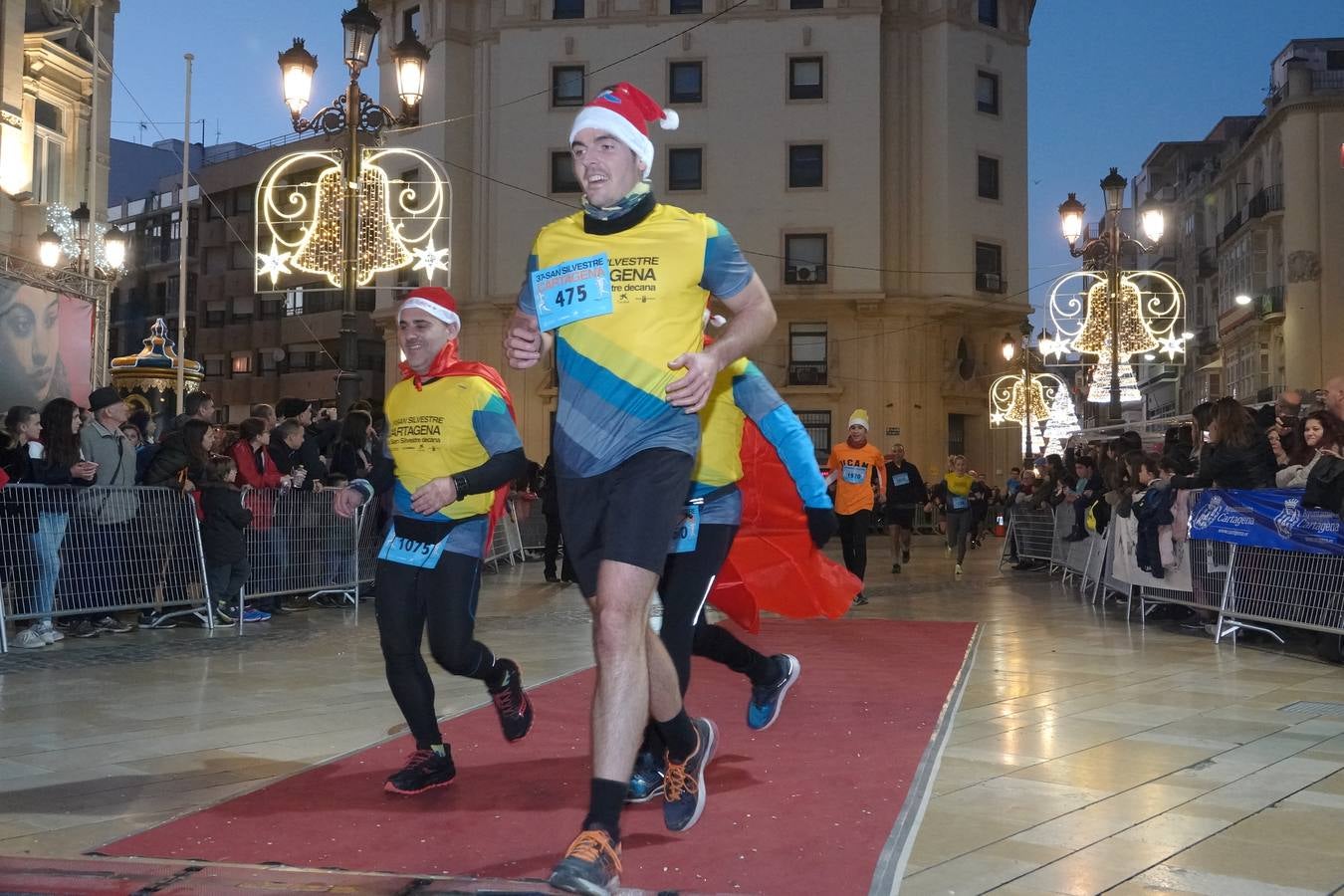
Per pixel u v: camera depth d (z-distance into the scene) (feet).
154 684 21.56
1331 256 139.13
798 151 127.54
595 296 10.07
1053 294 71.36
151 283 192.54
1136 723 17.87
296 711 18.79
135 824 12.01
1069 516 47.98
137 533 29.60
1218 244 173.06
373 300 164.04
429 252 85.71
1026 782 14.07
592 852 8.37
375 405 165.27
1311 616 25.63
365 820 12.03
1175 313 71.61
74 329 55.62
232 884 7.84
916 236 128.67
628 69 127.95
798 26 127.03
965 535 52.31
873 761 14.96
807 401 128.57
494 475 12.91
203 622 31.86
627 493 9.77
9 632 28.76
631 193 10.32
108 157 82.23
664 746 12.15
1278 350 146.82
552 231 10.53
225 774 14.38
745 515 15.52
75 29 78.43
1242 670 23.68
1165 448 41.47
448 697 20.08
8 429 30.96
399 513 13.52
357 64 43.19
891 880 10.17
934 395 128.47
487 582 47.98
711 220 10.31
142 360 79.97
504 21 128.36
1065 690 21.04
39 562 27.22
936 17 128.67
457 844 11.16
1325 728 17.49
